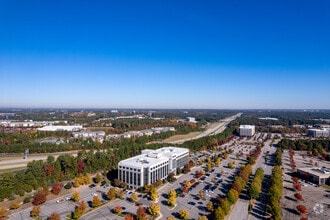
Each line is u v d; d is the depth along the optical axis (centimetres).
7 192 19188
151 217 16912
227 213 16925
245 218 16925
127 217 15638
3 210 16538
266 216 17225
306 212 18100
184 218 16638
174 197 19225
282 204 19500
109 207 18450
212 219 16600
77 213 16325
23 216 16750
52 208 18100
